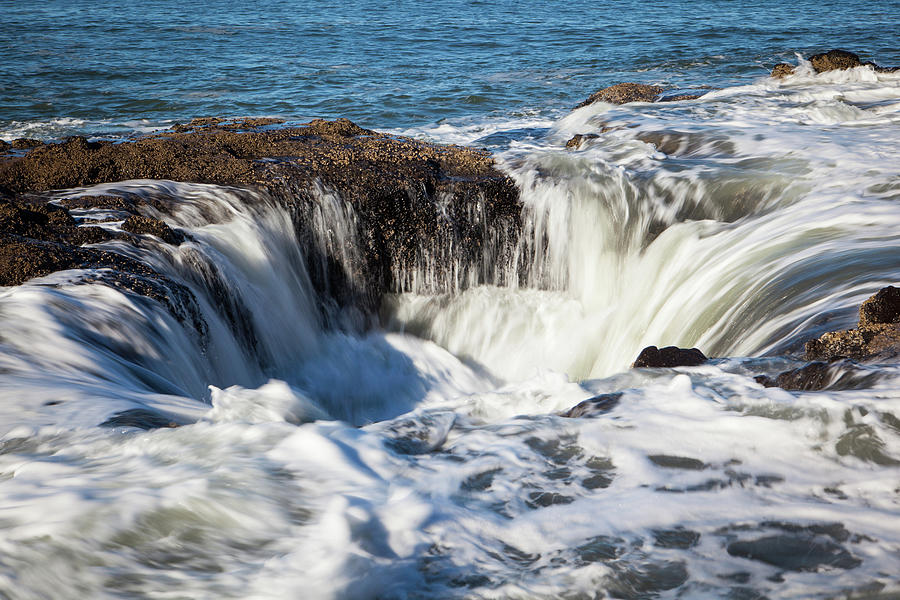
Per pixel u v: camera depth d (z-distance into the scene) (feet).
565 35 95.50
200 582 8.34
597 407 11.91
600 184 31.40
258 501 9.64
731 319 22.53
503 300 31.68
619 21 110.22
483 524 9.34
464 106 58.29
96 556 8.73
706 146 37.01
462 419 12.10
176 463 10.64
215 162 30.94
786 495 9.69
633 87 52.01
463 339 31.30
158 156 30.96
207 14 122.31
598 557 8.77
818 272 21.80
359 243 30.35
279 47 87.92
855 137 36.40
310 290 29.68
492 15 119.24
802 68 55.31
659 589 8.31
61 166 29.17
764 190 29.99
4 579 8.36
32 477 10.47
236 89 64.95
